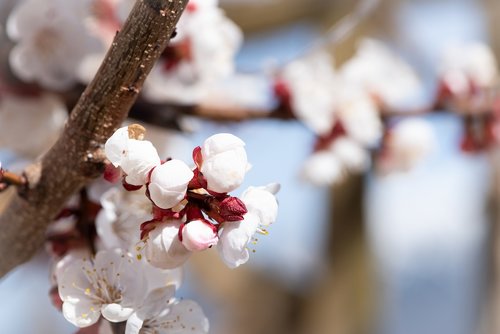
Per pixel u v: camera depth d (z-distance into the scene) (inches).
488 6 41.1
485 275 35.3
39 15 21.7
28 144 22.4
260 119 23.9
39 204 17.9
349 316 37.1
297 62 25.7
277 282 39.9
